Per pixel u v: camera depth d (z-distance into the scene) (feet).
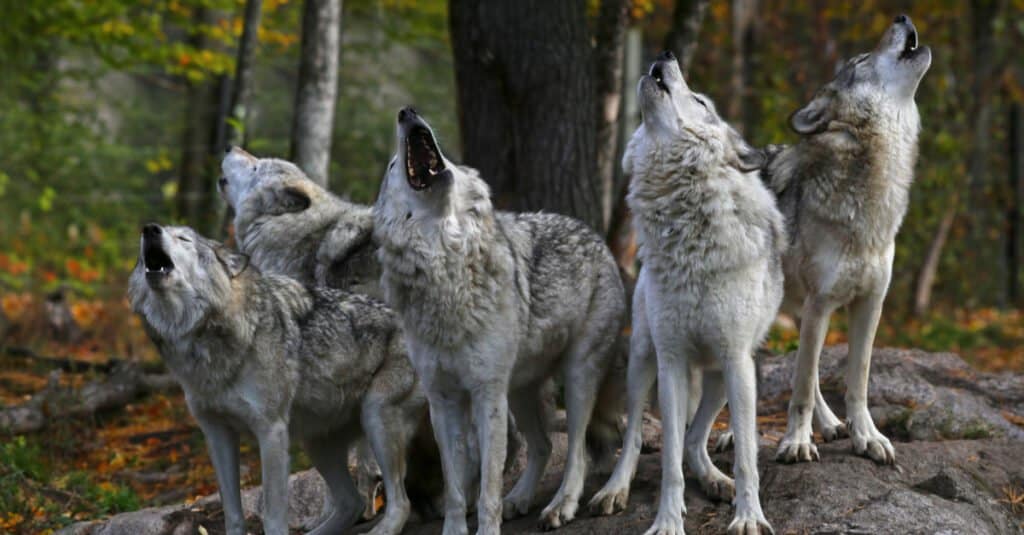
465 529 43.78
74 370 87.35
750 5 149.69
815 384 51.39
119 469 66.39
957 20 161.48
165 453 69.36
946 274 160.76
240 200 57.72
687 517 42.93
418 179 42.19
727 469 47.62
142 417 76.23
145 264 42.55
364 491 51.88
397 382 47.57
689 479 46.29
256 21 95.04
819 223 45.93
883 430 55.42
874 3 159.84
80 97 178.40
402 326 44.80
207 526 50.21
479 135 74.59
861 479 43.45
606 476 48.91
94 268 146.82
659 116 41.04
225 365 43.37
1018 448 49.73
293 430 47.21
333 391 46.73
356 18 152.05
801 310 49.19
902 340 118.62
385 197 43.27
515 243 45.65
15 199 157.69
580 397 46.88
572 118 73.56
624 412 53.62
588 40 75.05
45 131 159.63
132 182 170.30
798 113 47.37
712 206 40.40
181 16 121.70
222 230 96.32
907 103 45.91
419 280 42.24
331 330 46.62
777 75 152.35
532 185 73.36
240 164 58.65
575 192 73.61
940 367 65.87
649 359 44.62
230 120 92.84
